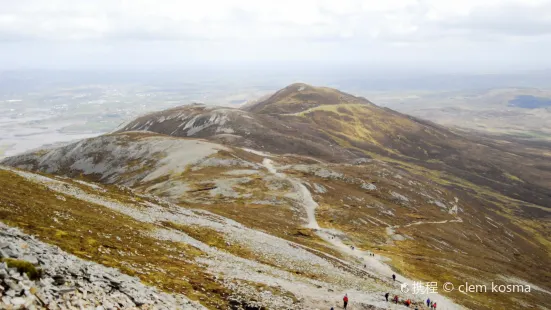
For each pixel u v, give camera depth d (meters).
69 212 39.91
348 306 36.16
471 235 158.50
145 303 18.81
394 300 47.97
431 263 99.06
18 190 43.66
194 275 32.59
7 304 11.73
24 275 14.04
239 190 135.88
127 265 27.66
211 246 51.28
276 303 30.89
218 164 168.88
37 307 12.84
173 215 64.62
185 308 21.78
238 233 65.81
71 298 14.95
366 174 198.12
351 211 131.88
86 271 18.89
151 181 158.12
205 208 101.31
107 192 66.69
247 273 40.00
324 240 96.69
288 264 54.25
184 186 138.50
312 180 161.62
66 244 26.94
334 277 54.19
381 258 89.88
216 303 26.89
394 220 141.25
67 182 64.81
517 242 187.25
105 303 16.31
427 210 172.00
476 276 99.50
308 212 123.94
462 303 70.88
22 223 28.62
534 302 92.50
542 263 168.62
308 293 37.56
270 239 70.19
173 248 41.38
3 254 14.98
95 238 32.41
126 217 49.88
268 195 132.75
